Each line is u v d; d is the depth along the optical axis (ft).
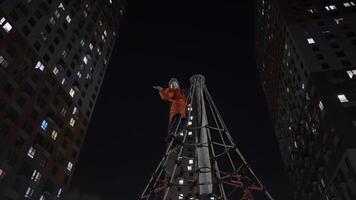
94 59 273.13
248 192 89.81
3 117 166.20
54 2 224.94
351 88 193.57
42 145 188.55
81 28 260.21
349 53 216.13
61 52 224.33
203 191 75.66
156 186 93.66
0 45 173.58
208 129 91.71
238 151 94.32
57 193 192.75
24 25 192.44
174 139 93.45
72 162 214.69
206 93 103.65
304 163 233.76
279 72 296.51
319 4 261.03
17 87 179.52
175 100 97.25
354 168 160.45
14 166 164.76
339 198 179.22
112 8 337.52
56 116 206.49
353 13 244.63
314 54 222.07
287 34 258.57
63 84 220.43
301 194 248.93
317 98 203.62
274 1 290.97
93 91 262.26
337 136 176.35
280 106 304.91
